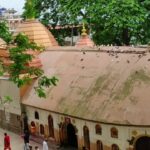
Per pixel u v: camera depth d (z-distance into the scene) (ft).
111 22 162.50
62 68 124.26
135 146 97.04
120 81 103.91
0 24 76.33
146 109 95.76
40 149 116.67
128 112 96.68
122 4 163.43
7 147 111.86
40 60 133.90
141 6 171.73
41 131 122.11
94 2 170.30
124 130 97.09
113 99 101.09
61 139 115.24
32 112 124.36
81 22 177.27
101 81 108.47
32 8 145.79
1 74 70.49
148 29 176.76
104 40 178.70
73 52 128.16
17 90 127.85
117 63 110.32
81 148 108.58
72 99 111.14
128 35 178.50
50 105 115.65
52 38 151.43
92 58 119.44
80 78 115.34
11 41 74.79
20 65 68.64
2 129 136.26
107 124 99.40
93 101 105.09
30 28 143.54
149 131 94.58
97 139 103.55
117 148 99.45
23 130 127.75
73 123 109.60
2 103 134.92
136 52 109.81
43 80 71.15
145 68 103.30
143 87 99.55
